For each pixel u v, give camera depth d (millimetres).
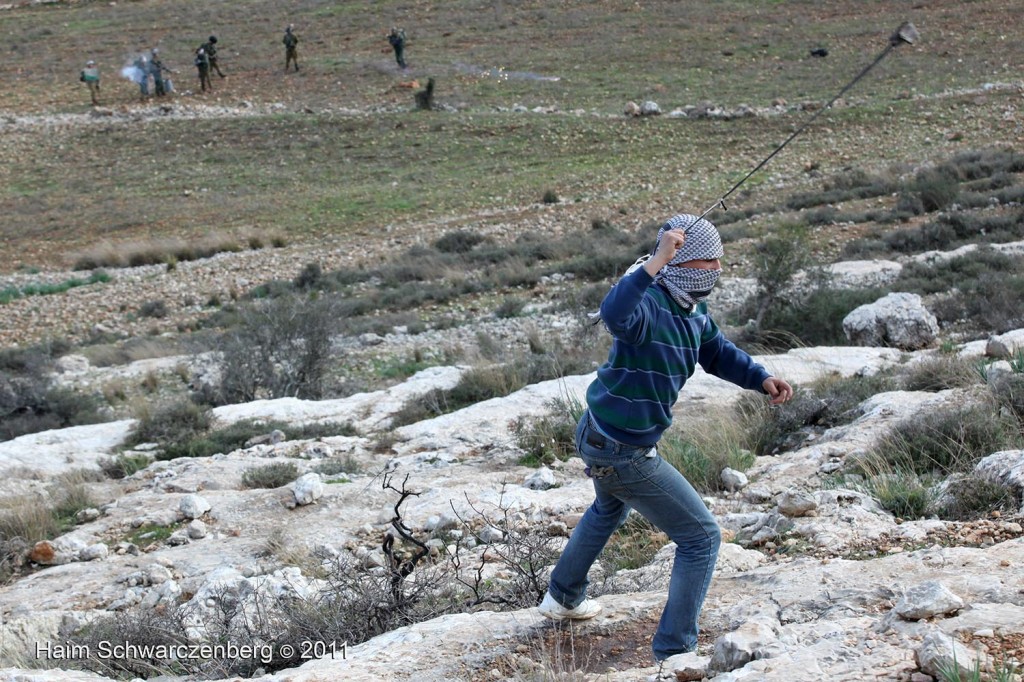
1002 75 53156
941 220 30781
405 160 50625
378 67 66000
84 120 60875
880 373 15414
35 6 89375
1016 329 17844
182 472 14930
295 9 81188
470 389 18641
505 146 50969
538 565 7820
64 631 9148
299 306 23594
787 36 65000
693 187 42062
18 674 6410
